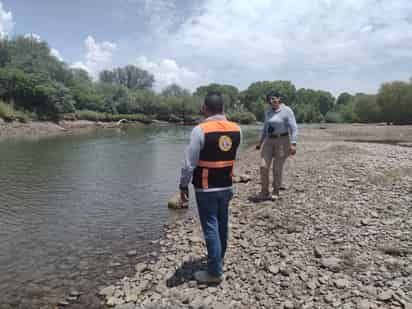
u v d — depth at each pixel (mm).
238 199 7332
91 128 47281
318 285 3346
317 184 7641
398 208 5379
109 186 10203
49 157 16500
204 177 3459
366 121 63281
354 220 5059
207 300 3297
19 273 4461
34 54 56812
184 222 6449
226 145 3441
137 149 20969
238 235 5035
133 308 3332
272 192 7273
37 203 8172
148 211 7484
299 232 4863
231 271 3885
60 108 45719
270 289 3381
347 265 3701
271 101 6379
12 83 42625
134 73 108500
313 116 98750
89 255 5035
